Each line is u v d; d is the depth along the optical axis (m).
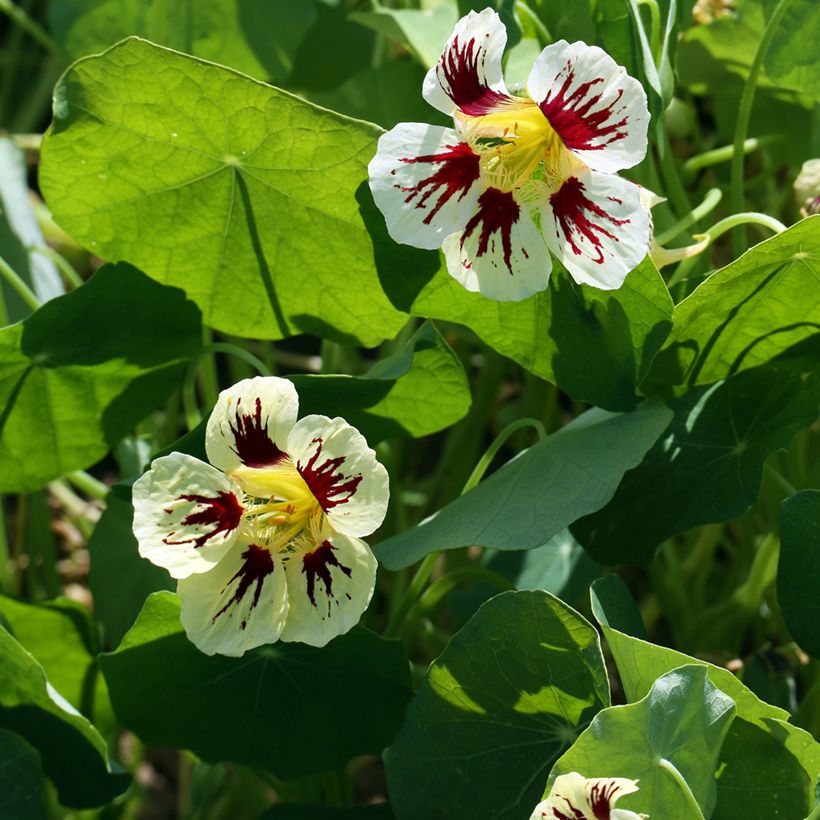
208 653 0.32
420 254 0.35
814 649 0.34
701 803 0.30
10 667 0.35
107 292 0.37
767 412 0.36
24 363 0.37
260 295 0.38
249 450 0.32
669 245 0.39
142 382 0.39
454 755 0.34
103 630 0.41
